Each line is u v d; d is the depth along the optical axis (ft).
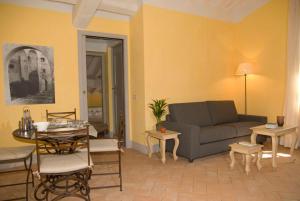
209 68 16.56
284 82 14.94
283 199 7.82
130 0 13.61
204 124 14.42
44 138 7.45
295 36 14.02
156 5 13.84
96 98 22.95
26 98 12.12
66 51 13.16
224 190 8.60
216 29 16.81
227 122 15.76
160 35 14.08
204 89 16.31
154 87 13.96
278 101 15.30
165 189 8.78
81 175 8.36
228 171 10.58
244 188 8.74
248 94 17.22
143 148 13.97
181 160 12.32
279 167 10.95
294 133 12.44
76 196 8.09
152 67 13.84
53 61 12.79
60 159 7.47
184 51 15.19
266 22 15.83
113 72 18.25
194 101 15.78
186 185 9.10
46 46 12.57
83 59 13.69
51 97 12.79
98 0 10.12
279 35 15.12
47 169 6.79
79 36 13.51
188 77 15.46
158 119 13.58
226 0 15.81
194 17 15.61
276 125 12.04
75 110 12.32
